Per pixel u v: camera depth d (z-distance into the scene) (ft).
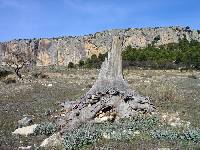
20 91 162.30
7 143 77.05
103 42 542.16
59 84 189.88
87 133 72.49
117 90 91.15
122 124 80.07
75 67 355.56
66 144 70.44
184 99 113.19
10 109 115.75
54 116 101.65
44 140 76.69
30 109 114.42
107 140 70.95
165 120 85.71
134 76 238.07
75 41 549.54
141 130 76.43
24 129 86.74
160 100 107.65
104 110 87.92
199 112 95.30
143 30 577.02
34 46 528.22
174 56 333.01
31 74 254.47
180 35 584.40
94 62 369.50
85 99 90.68
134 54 341.62
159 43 563.48
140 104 90.27
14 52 320.70
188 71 285.64
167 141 69.31
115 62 95.14
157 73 264.11
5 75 252.21
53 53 541.34
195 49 357.82
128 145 67.05
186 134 71.51
